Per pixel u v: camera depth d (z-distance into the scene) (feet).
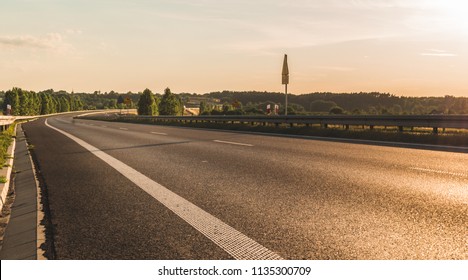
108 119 324.80
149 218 22.94
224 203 26.21
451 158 47.98
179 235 19.92
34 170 42.50
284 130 104.99
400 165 42.50
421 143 67.67
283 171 38.91
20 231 21.57
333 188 30.66
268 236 19.58
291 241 18.88
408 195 28.14
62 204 26.84
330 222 21.76
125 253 17.74
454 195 28.14
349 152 54.80
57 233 20.57
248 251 17.71
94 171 40.75
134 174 38.32
